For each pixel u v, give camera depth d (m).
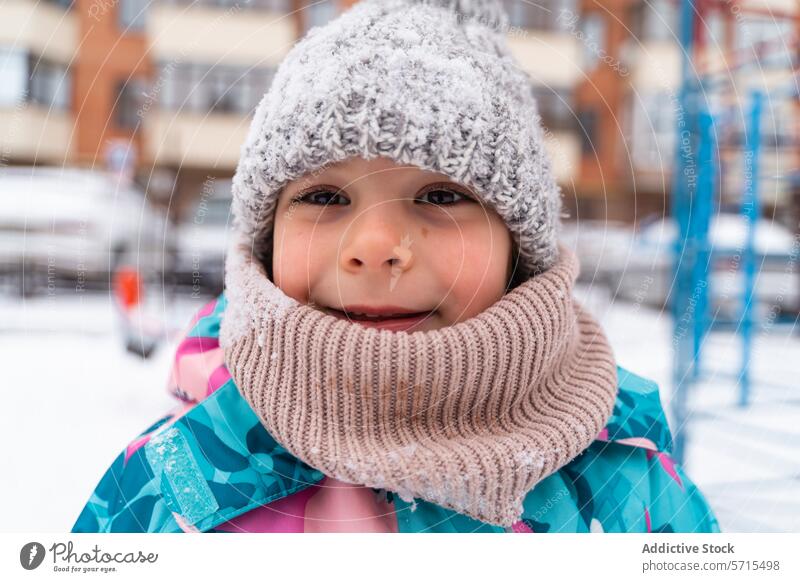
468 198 0.40
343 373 0.38
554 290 0.41
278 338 0.39
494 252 0.41
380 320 0.40
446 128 0.38
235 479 0.41
